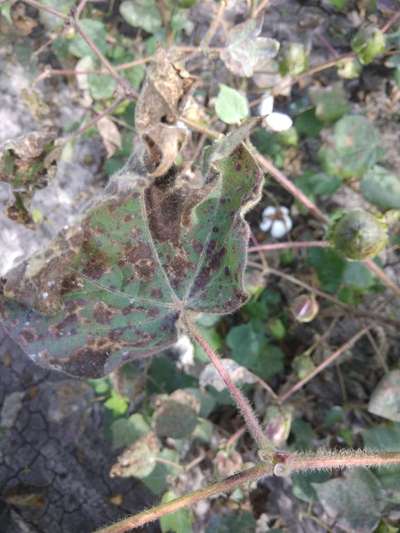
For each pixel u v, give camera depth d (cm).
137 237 16
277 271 26
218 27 30
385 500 23
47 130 22
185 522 23
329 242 22
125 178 15
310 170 28
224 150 15
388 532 23
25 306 16
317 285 27
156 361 27
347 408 26
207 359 26
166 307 17
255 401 27
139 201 15
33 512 26
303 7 30
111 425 26
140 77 28
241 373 24
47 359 17
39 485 27
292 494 26
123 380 26
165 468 24
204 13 30
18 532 26
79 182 29
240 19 30
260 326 27
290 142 28
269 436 23
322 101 27
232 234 16
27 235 29
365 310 27
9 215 22
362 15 29
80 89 30
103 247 16
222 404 27
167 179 16
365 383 27
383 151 26
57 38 29
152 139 14
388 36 25
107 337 17
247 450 27
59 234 15
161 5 28
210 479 25
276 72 28
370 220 21
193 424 24
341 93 27
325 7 30
